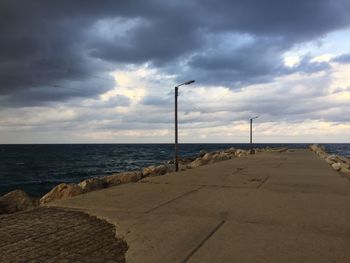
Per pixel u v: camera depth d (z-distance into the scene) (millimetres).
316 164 25547
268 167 22812
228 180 15367
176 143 23625
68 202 9859
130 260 5293
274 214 8320
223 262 5191
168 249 5773
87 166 57875
